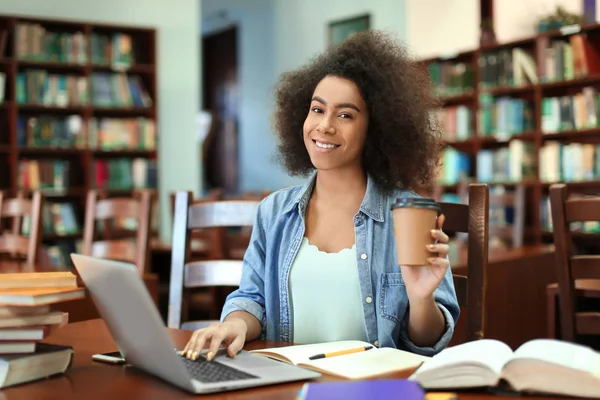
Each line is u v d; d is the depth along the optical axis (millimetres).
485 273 1672
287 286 1649
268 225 1729
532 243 6000
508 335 3541
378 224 1638
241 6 10438
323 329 1621
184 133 7367
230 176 11352
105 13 7016
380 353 1333
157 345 1117
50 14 6762
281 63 9820
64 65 6688
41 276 1248
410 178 1704
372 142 1694
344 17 8641
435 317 1473
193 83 7398
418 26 7312
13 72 6477
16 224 4328
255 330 1625
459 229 1770
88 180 6840
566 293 2410
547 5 6344
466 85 6516
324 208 1684
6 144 6617
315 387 1000
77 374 1245
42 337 1219
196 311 3975
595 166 5617
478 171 6359
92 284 1199
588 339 3234
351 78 1648
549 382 1049
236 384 1119
